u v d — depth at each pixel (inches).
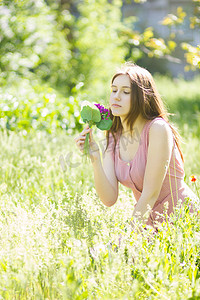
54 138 241.8
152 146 117.5
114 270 81.7
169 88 624.1
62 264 86.6
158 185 118.0
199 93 585.9
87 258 88.2
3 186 149.9
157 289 84.7
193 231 103.0
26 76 424.5
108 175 129.8
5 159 194.4
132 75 119.1
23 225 101.8
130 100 119.3
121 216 120.6
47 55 478.9
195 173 191.5
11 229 100.7
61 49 486.6
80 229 104.9
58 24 508.1
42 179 173.9
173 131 126.7
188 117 384.8
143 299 85.3
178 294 81.7
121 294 82.6
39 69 488.7
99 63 505.0
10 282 83.8
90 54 507.5
